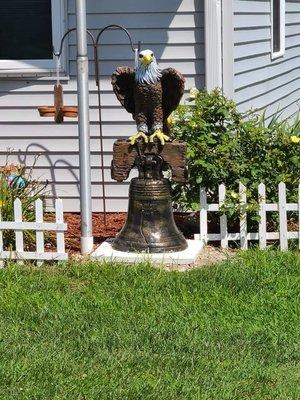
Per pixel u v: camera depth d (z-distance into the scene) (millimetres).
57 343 6898
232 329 7141
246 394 6375
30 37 9602
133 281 7844
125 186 9641
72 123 9602
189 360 6691
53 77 9586
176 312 7367
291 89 13359
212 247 8711
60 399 6238
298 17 13945
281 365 6703
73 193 9664
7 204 8477
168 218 8422
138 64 8242
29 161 9680
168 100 8312
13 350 6777
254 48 10836
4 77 9617
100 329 7090
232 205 8609
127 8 9492
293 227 8984
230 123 8961
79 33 8422
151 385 6402
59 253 8258
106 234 9039
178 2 9445
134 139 8359
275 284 7852
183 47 9484
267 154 8828
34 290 7703
